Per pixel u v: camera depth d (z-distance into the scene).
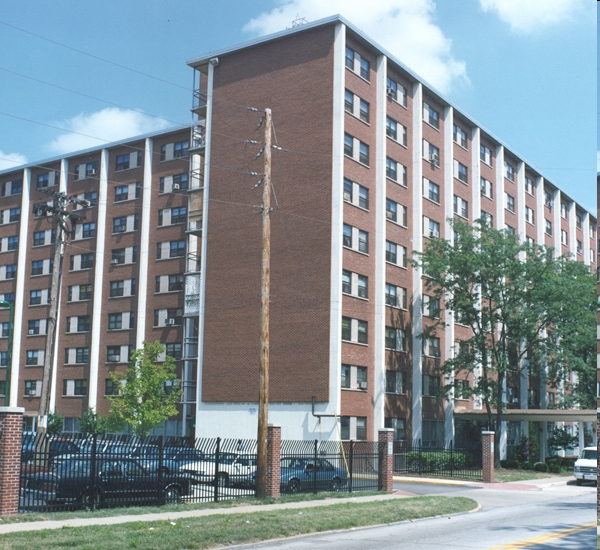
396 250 51.69
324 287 45.69
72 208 66.00
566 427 71.19
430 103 57.16
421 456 45.28
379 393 47.50
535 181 73.00
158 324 59.72
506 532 20.16
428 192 55.59
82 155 66.25
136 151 63.72
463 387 50.16
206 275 50.41
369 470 42.84
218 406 48.31
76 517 20.17
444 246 50.47
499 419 49.66
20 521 19.06
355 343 46.59
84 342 63.41
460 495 33.47
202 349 49.72
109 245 63.62
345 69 48.22
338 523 20.97
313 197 47.03
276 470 28.11
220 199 50.69
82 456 22.33
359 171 48.53
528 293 49.47
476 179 61.53
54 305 39.19
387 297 50.28
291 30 49.38
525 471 49.12
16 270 68.69
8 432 20.12
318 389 44.81
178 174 61.12
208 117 52.25
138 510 22.09
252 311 48.09
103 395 61.41
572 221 80.06
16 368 66.69
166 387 57.38
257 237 48.69
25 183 68.88
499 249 49.81
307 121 48.09
